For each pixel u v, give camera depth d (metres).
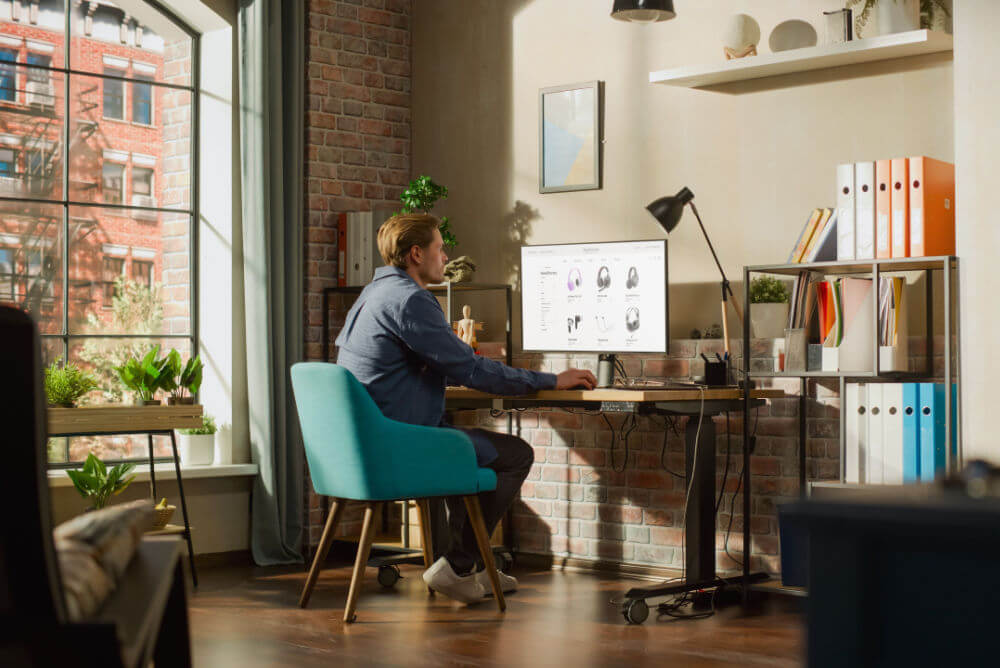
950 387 3.35
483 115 5.24
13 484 1.06
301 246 5.07
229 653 3.14
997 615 0.85
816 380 4.09
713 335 4.38
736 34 4.15
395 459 3.50
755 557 4.25
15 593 1.05
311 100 5.13
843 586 0.89
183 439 4.91
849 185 3.69
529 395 3.78
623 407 3.70
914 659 0.88
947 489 0.96
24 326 1.07
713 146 4.45
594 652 3.16
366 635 3.39
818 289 3.79
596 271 4.48
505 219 5.14
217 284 5.11
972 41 3.38
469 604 3.91
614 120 4.76
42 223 4.90
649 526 4.54
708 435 3.89
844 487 3.55
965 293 3.38
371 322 3.72
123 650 1.05
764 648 3.22
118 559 1.35
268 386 4.88
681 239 4.53
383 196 5.41
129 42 5.09
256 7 4.92
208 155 5.16
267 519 4.88
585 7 4.87
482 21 5.25
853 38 3.99
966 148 3.38
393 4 5.47
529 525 4.92
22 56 4.92
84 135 5.01
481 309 5.21
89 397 4.93
